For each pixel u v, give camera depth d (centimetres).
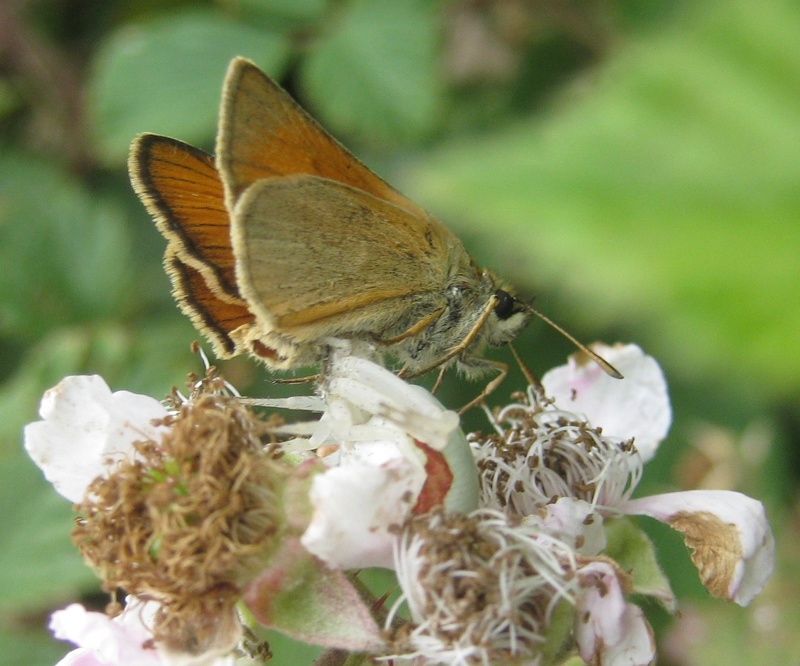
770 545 7
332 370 6
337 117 10
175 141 7
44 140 12
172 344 10
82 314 10
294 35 11
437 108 10
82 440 7
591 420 8
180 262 7
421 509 6
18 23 12
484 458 7
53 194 11
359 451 6
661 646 9
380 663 6
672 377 9
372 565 6
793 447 9
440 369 8
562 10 10
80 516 6
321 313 7
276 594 6
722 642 8
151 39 11
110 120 11
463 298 8
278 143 7
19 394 10
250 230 7
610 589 6
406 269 7
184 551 6
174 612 6
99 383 7
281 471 6
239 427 6
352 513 6
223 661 6
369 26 10
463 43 10
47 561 9
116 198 11
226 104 7
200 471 6
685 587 9
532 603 6
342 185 7
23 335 10
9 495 9
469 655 6
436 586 6
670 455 9
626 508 7
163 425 6
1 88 12
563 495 7
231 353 7
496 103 10
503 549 6
